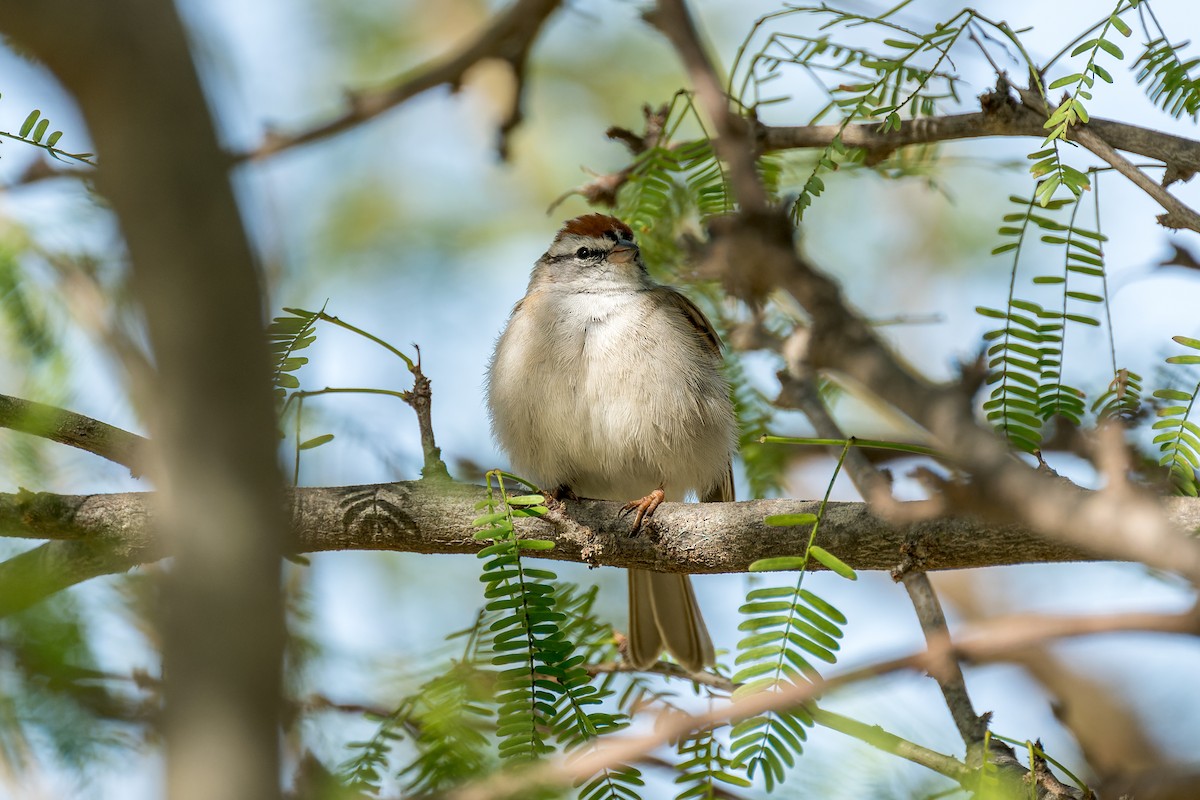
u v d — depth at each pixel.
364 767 6.91
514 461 10.96
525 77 11.13
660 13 7.30
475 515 8.20
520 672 6.51
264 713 3.78
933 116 8.28
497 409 10.85
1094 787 7.14
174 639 3.80
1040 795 6.69
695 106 10.21
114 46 3.67
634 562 8.30
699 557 8.08
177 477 3.82
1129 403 7.25
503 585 6.70
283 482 3.98
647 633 9.91
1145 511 3.70
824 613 6.04
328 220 14.10
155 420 3.88
